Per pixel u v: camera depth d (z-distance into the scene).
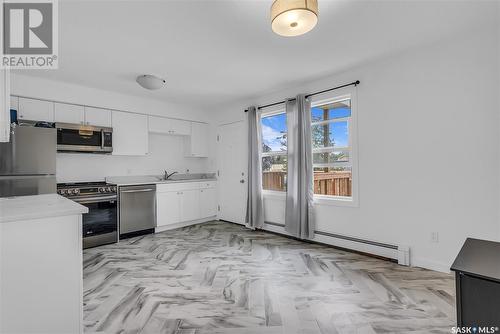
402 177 2.76
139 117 4.29
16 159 2.88
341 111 3.40
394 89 2.79
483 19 2.08
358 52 2.67
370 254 3.01
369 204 3.02
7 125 1.60
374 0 1.81
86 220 3.41
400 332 1.64
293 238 3.84
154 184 4.18
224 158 5.09
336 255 3.06
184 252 3.22
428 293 2.12
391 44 2.50
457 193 2.41
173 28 2.17
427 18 2.05
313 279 2.42
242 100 4.59
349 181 3.33
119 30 2.19
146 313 1.87
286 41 2.42
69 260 1.39
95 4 1.83
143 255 3.12
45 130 3.08
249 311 1.89
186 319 1.80
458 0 1.82
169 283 2.36
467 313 0.95
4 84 1.58
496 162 2.21
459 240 2.40
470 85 2.32
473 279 0.94
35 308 1.29
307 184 3.53
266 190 4.35
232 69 3.10
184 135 5.11
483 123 2.26
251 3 1.83
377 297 2.07
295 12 1.55
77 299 1.41
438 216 2.52
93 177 4.04
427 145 2.58
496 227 2.21
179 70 3.12
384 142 2.89
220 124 5.16
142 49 2.55
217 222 4.99
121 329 1.69
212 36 2.31
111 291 2.21
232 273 2.58
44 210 1.34
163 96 4.29
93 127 3.67
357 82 3.06
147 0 1.79
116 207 3.72
